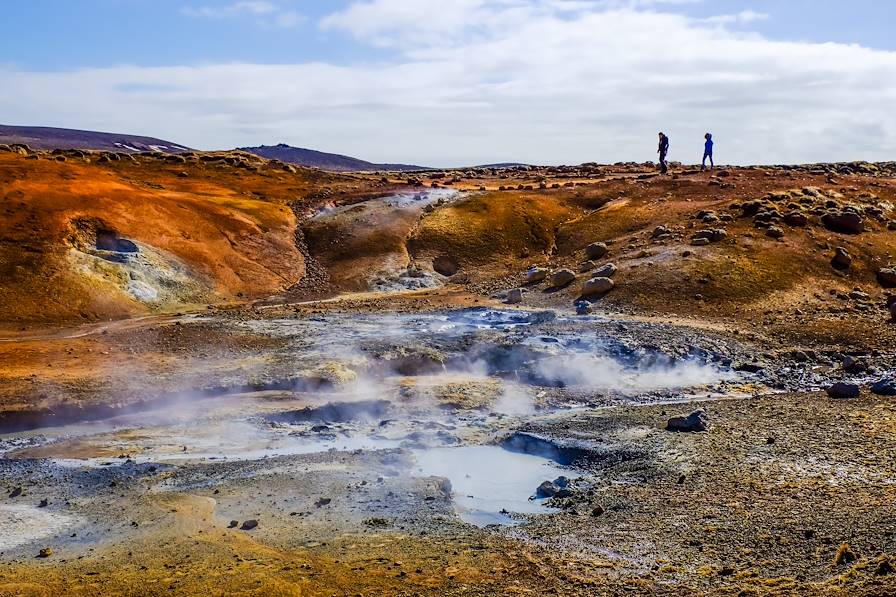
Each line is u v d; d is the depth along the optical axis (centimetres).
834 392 2802
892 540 1580
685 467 2072
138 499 1958
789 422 2455
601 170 8062
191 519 1820
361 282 4625
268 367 2964
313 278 4709
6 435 2492
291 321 3662
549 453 2255
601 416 2559
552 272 4488
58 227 4434
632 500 1873
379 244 4991
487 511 1859
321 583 1486
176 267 4469
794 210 4875
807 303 3966
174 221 4875
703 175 5994
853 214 4756
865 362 3234
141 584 1505
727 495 1877
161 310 4141
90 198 4809
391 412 2661
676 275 4106
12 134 19512
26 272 4069
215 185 6066
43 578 1554
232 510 1867
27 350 3162
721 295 3959
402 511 1834
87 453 2327
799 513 1750
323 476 2059
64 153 7100
